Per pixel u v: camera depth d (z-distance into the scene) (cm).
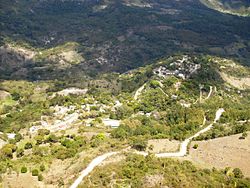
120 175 10738
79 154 13362
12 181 11712
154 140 15662
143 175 10631
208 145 15288
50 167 12681
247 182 11500
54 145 15625
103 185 10431
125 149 13738
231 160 13762
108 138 15700
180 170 11381
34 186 11419
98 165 11719
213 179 11375
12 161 13762
